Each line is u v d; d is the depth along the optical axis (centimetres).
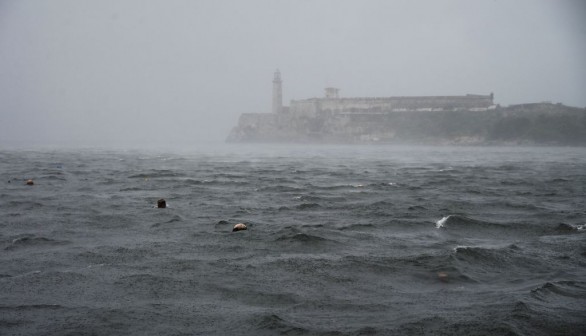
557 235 2025
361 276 1452
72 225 2183
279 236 1953
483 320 1105
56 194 3209
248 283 1384
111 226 2169
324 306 1212
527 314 1127
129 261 1596
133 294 1290
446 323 1095
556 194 3422
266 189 3591
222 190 3519
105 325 1091
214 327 1086
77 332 1053
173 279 1414
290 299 1262
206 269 1513
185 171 5291
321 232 2030
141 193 3309
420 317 1131
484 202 2977
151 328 1080
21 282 1367
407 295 1292
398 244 1855
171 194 3266
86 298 1256
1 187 3597
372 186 3838
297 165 6581
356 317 1139
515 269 1520
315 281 1406
